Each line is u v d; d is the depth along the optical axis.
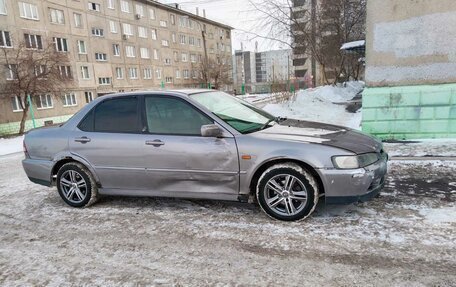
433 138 7.21
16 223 4.38
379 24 7.11
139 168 4.32
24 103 23.48
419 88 7.08
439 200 4.16
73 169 4.69
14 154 10.98
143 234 3.79
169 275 2.96
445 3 6.58
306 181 3.69
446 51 6.78
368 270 2.83
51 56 24.91
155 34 46.66
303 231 3.59
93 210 4.62
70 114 31.53
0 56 24.20
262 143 3.84
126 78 40.88
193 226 3.89
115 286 2.85
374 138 4.35
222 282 2.81
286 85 19.47
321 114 14.00
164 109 4.32
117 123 4.50
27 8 27.42
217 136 3.98
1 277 3.10
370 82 7.45
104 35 37.12
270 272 2.90
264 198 3.88
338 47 24.12
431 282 2.62
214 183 4.06
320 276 2.80
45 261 3.34
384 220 3.71
